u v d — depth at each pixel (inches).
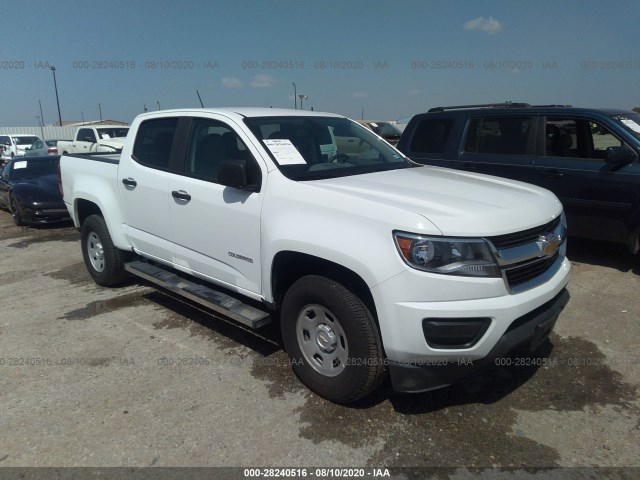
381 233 106.7
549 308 119.0
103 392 132.6
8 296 210.7
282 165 135.3
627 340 157.6
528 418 119.1
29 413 123.6
